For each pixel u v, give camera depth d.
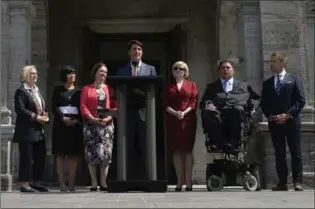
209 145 11.39
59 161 12.48
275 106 11.78
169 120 12.04
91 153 11.84
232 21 18.69
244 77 15.31
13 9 14.84
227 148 11.27
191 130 12.02
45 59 17.86
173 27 20.53
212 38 19.78
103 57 21.94
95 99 12.04
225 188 12.87
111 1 19.89
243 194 9.48
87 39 20.44
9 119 14.18
